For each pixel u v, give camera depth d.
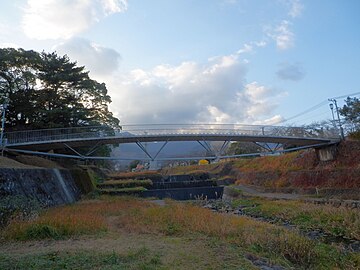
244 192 34.44
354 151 31.11
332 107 36.41
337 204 19.94
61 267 6.49
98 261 6.96
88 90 36.75
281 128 35.00
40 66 33.97
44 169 21.67
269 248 8.77
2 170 15.48
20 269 6.29
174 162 82.31
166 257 7.48
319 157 35.50
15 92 31.89
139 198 30.97
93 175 39.31
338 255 8.88
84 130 32.50
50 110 31.05
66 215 13.48
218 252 8.16
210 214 15.72
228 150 61.97
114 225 12.95
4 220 11.23
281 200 25.50
